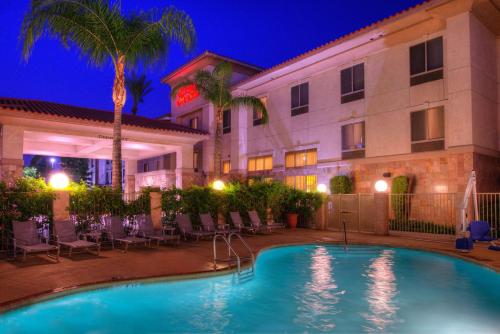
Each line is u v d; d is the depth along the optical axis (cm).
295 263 1121
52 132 1862
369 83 2023
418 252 1248
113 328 602
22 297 655
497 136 1775
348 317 659
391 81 1927
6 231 1112
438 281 902
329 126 2216
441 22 1727
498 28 1795
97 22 1409
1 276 815
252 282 892
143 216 1303
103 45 1454
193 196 1550
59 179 1227
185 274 855
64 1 1357
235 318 652
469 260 1033
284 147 2492
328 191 2194
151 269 893
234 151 2788
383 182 1628
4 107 1664
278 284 879
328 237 1538
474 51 1642
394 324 625
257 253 1146
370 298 770
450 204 1634
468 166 1598
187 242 1348
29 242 1000
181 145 2406
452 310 695
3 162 1691
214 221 1634
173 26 1507
